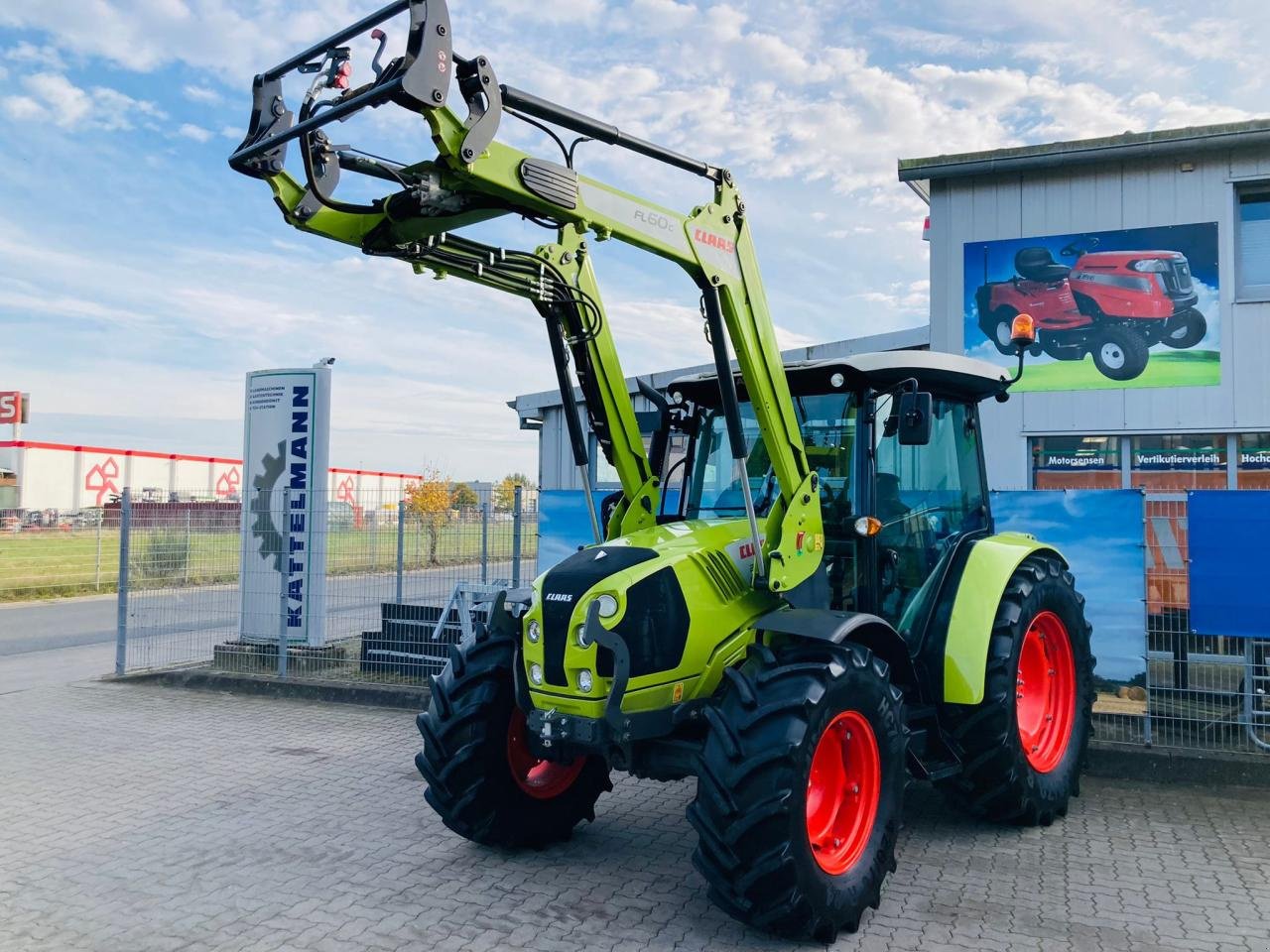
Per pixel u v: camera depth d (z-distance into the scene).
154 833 5.04
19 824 5.20
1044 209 9.78
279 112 3.59
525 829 4.65
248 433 10.07
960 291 10.08
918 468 5.26
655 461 5.34
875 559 4.79
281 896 4.17
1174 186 9.34
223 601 10.04
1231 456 9.21
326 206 3.60
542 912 3.99
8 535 22.30
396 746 6.97
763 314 4.58
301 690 8.76
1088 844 4.83
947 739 4.94
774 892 3.56
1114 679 6.57
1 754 6.78
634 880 4.37
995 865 4.54
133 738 7.25
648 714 3.89
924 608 5.05
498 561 9.14
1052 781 5.16
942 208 10.16
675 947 3.66
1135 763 6.00
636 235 4.01
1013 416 9.88
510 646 4.73
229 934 3.79
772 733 3.64
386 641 8.94
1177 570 6.68
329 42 3.44
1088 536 6.67
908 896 4.15
